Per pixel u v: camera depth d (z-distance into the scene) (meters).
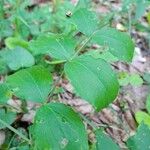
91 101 0.18
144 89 0.38
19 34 0.41
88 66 0.19
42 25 0.42
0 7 0.39
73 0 0.50
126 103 0.36
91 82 0.19
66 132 0.18
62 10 0.43
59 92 0.35
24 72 0.20
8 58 0.33
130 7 0.45
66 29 0.39
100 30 0.22
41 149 0.18
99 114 0.34
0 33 0.39
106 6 0.51
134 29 0.47
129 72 0.41
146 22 0.50
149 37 0.46
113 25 0.46
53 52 0.20
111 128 0.33
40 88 0.20
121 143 0.31
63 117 0.19
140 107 0.36
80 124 0.19
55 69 0.38
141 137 0.21
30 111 0.32
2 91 0.23
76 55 0.21
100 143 0.20
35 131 0.18
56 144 0.18
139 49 0.45
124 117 0.35
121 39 0.21
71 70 0.19
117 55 0.21
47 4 0.48
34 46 0.21
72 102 0.35
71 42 0.21
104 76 0.19
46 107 0.19
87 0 0.42
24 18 0.42
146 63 0.43
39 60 0.37
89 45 0.42
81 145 0.18
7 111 0.29
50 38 0.21
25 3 0.43
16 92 0.20
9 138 0.29
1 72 0.35
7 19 0.41
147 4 0.40
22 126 0.31
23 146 0.26
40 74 0.20
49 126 0.18
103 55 0.35
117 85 0.19
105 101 0.19
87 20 0.22
